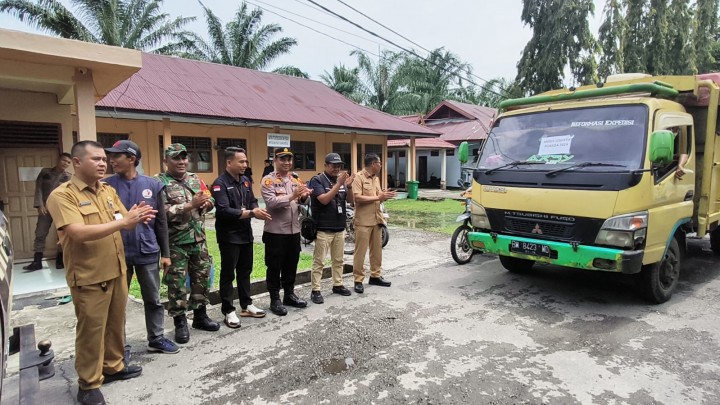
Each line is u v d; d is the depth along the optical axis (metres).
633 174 4.27
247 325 4.38
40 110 7.12
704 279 6.00
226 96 14.50
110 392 3.14
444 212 14.56
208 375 3.38
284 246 4.67
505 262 6.23
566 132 5.04
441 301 5.07
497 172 5.30
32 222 7.29
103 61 5.41
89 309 2.89
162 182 3.82
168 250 3.74
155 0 24.02
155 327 3.75
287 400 3.02
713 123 5.46
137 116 11.21
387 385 3.19
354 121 16.80
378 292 5.46
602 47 15.84
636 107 4.68
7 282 2.96
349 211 8.60
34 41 4.91
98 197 2.98
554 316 4.56
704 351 3.71
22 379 2.90
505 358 3.60
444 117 28.36
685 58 16.48
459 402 2.96
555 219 4.70
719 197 6.06
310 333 4.16
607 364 3.48
